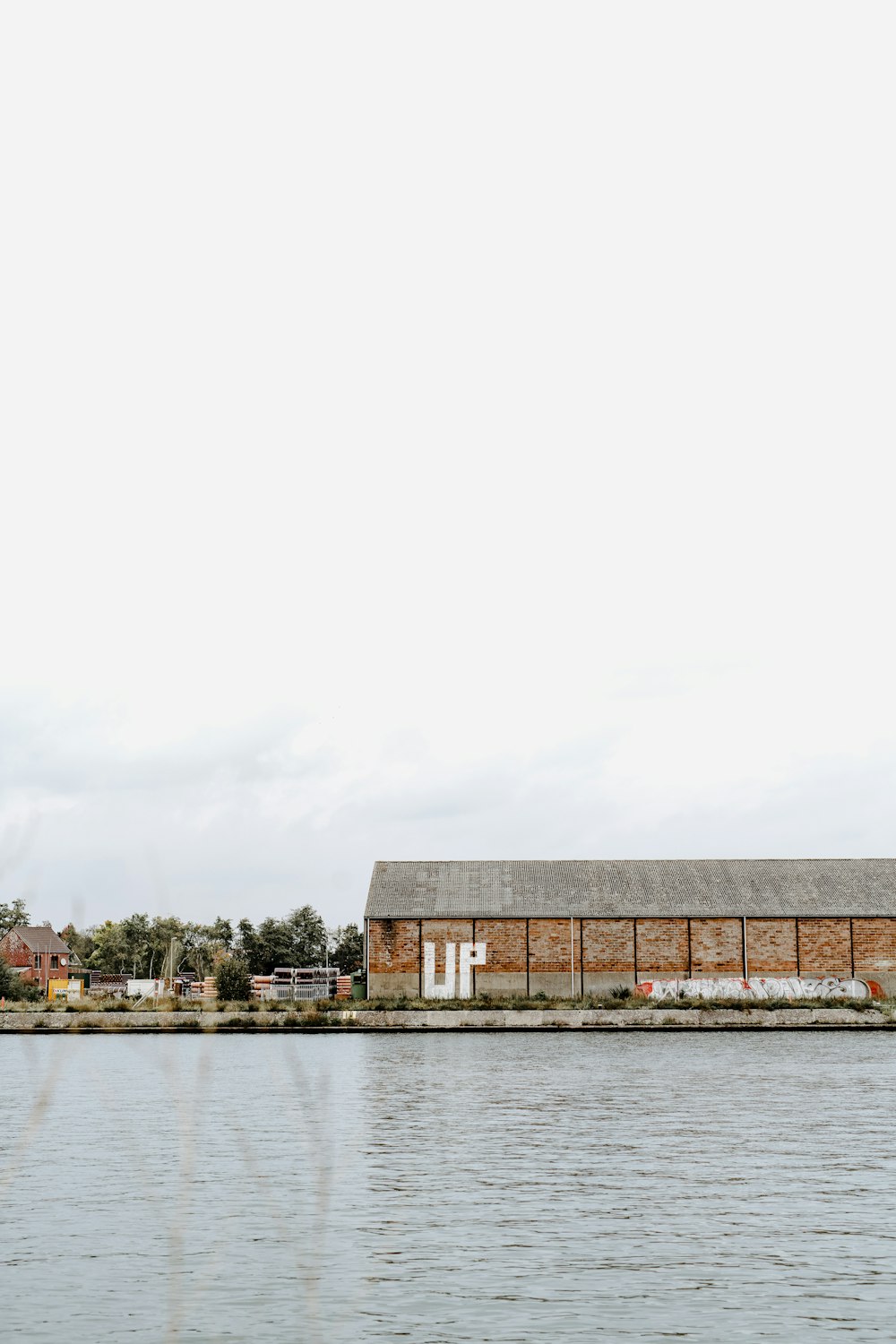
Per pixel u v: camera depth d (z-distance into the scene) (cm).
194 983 7312
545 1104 3331
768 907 7600
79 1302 1495
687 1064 4491
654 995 7475
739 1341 1349
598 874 7988
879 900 7662
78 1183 2209
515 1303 1490
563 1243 1764
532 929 7594
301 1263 1656
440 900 7744
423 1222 1889
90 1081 4153
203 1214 1952
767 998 7412
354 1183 2203
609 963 7556
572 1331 1387
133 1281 1579
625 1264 1652
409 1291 1534
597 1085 3791
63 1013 6288
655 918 7575
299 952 11181
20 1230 1852
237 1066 4597
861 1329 1391
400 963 7588
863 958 7544
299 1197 2077
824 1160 2438
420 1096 3519
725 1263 1655
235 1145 2625
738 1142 2677
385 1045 5575
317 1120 2934
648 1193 2106
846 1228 1852
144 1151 2558
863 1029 6594
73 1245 1764
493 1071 4269
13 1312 1460
